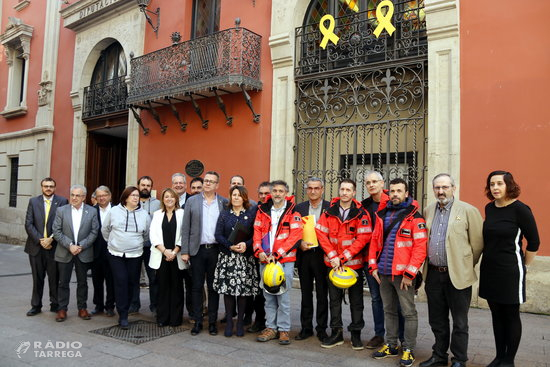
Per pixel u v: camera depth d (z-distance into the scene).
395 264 4.20
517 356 4.41
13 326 5.41
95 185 13.54
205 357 4.41
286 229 4.91
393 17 7.83
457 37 6.90
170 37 11.02
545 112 6.17
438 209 4.21
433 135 6.98
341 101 8.24
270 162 8.81
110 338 5.02
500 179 3.88
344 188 4.73
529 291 6.17
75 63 13.71
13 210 15.27
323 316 4.95
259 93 9.13
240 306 5.16
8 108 16.03
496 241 3.89
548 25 6.25
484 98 6.63
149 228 5.81
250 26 9.48
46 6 15.00
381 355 4.41
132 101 10.52
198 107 9.93
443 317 4.12
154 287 6.12
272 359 4.36
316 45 8.71
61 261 5.74
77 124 13.46
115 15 12.50
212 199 5.49
